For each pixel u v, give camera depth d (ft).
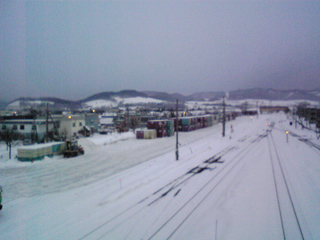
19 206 46.44
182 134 195.11
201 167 78.64
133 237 33.86
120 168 80.38
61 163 88.53
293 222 39.70
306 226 38.27
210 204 46.83
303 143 133.90
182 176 67.26
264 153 106.22
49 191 56.34
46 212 43.19
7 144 111.75
